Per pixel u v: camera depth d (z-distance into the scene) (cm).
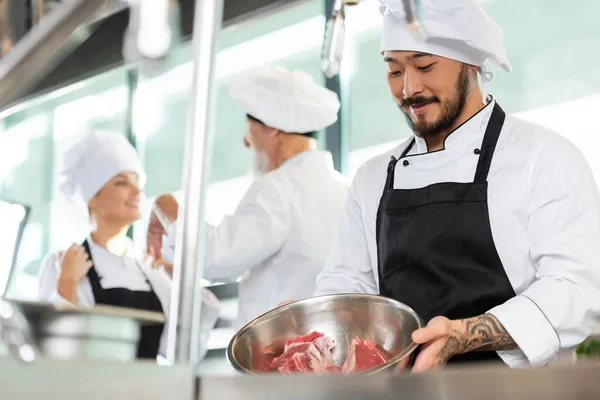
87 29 186
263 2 250
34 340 90
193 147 100
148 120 422
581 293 133
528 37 283
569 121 270
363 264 168
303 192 231
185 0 206
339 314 131
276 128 237
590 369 64
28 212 295
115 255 254
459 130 155
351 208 171
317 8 346
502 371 65
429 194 152
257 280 233
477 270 145
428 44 148
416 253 150
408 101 155
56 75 213
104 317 96
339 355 129
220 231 225
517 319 127
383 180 166
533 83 279
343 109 335
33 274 409
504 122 155
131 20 92
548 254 141
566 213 142
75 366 72
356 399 70
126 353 98
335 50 136
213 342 324
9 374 68
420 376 68
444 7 147
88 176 260
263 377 76
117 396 75
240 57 365
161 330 191
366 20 332
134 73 427
